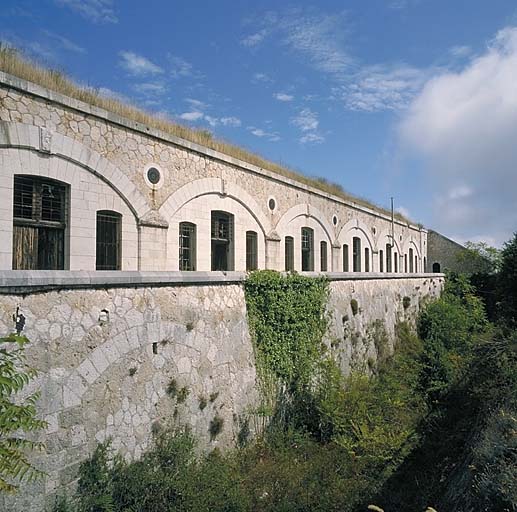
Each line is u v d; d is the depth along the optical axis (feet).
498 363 38.34
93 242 38.83
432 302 77.97
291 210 67.41
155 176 44.37
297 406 36.96
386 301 60.54
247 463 29.78
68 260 37.09
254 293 33.94
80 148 37.60
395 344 60.23
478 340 53.93
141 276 24.68
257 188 59.62
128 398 23.75
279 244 64.08
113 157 40.37
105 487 21.77
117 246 41.52
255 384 33.40
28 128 33.94
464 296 89.66
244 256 57.16
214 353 29.81
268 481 27.94
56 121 35.91
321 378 38.99
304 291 39.17
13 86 32.94
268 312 34.81
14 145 33.27
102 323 22.65
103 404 22.44
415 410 42.16
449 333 66.95
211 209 51.85
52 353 20.27
